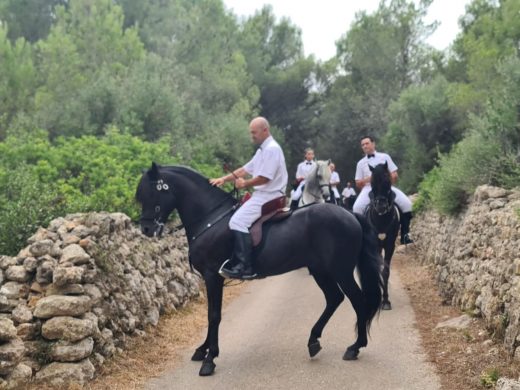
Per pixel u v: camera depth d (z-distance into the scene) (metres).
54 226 7.17
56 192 9.58
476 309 7.18
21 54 22.39
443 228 11.14
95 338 5.94
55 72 21.66
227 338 7.41
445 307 8.60
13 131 16.39
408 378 5.57
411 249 15.88
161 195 6.35
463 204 10.17
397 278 11.75
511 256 6.18
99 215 7.51
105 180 11.31
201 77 27.86
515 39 19.77
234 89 28.28
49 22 33.12
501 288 6.28
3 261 6.37
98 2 27.58
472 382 5.20
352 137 35.59
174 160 13.91
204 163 18.92
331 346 6.76
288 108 40.31
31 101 19.92
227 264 6.12
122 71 21.83
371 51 34.16
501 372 5.18
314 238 6.11
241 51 36.78
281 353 6.59
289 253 6.09
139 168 12.45
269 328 7.80
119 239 7.87
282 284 11.41
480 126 10.42
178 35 32.84
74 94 19.95
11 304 5.91
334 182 11.92
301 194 11.80
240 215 6.04
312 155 12.83
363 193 9.55
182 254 10.65
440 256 10.81
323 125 38.69
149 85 18.55
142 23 34.00
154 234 6.35
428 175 17.45
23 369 5.20
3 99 19.25
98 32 25.45
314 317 8.23
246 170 6.36
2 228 7.96
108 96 18.25
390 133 24.73
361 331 6.21
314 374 5.82
